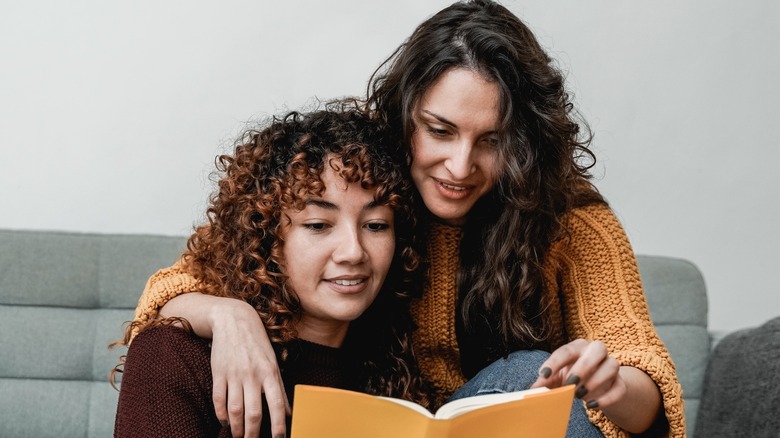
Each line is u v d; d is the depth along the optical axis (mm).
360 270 1262
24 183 2188
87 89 2197
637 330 1365
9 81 2174
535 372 1323
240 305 1254
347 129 1307
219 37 2230
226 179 1344
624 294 1435
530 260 1430
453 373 1534
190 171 2230
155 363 1235
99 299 1968
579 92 2355
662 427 1285
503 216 1412
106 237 1994
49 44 2186
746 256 2461
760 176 2445
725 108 2422
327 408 998
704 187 2426
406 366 1418
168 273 1435
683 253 2430
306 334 1322
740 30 2420
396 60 1407
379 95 1412
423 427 983
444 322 1483
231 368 1182
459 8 1372
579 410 1296
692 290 2098
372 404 992
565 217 1481
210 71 2229
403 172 1346
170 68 2219
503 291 1425
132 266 1973
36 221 2191
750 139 2434
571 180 1466
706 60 2406
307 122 1317
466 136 1315
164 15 2215
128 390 1234
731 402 1860
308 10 2250
